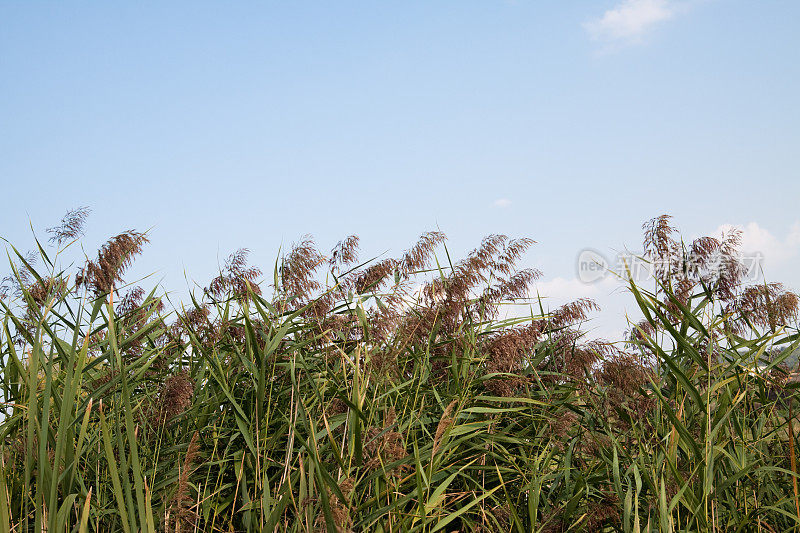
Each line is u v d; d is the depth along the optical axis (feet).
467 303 16.21
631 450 12.85
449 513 11.39
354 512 9.68
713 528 10.40
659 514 10.39
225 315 15.06
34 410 8.76
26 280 15.28
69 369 8.71
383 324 13.80
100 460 11.76
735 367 11.75
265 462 10.87
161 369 14.40
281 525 10.53
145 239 16.15
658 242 14.94
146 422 12.69
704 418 11.76
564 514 10.74
